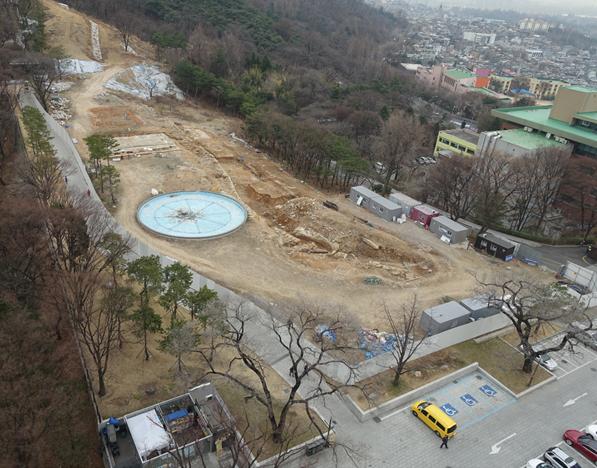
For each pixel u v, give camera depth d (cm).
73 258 5300
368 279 6750
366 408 4612
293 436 4188
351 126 13450
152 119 11275
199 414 4169
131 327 5025
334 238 7625
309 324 5622
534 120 11550
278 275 6638
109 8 16475
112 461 3766
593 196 9488
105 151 8019
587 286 7162
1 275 5003
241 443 3959
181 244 7056
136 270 4972
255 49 18225
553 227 10031
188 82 13075
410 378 5056
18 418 3578
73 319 4325
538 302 5278
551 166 9231
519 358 5597
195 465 3884
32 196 6306
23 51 10619
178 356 4572
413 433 4488
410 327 5072
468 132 14225
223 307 4875
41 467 3678
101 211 6538
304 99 15162
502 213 9138
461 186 9256
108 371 4612
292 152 10350
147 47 15475
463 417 4759
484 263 7594
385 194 10006
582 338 5888
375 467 4125
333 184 9994
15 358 4131
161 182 8638
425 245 7894
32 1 13300
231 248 7119
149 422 4019
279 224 8081
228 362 4944
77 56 12925
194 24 18025
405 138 10925
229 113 12988
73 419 4069
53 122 9475
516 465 4291
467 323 5812
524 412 4884
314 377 4909
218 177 9138
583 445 4441
